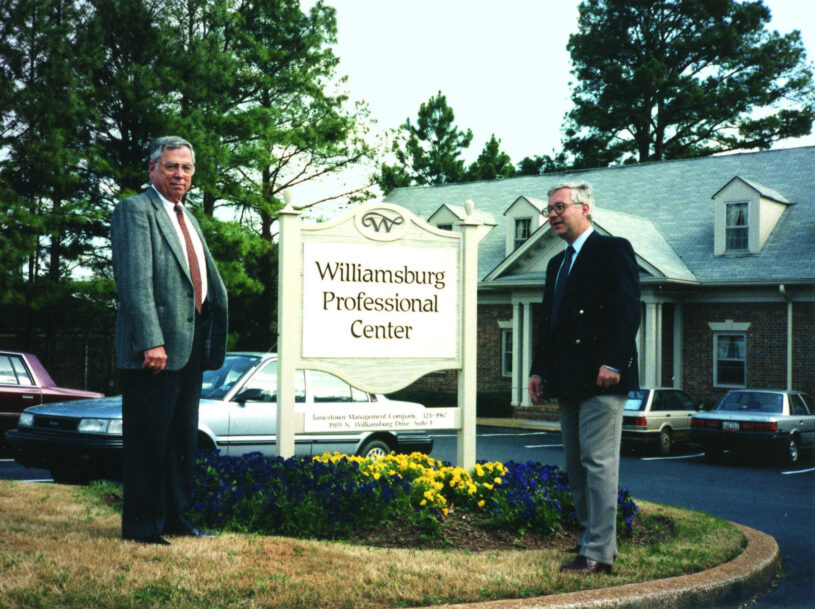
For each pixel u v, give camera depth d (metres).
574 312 5.71
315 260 7.54
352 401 10.80
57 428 9.41
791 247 25.42
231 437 9.97
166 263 5.18
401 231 7.90
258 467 6.77
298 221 7.48
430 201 36.03
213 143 25.69
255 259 29.05
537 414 27.59
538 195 33.59
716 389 25.70
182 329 5.21
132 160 26.81
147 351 4.99
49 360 26.36
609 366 5.48
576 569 5.48
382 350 7.78
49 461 9.38
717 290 25.69
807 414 18.19
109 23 25.45
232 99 29.75
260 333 33.12
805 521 9.71
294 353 7.41
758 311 25.05
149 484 5.25
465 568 5.32
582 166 48.50
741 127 45.72
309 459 7.26
